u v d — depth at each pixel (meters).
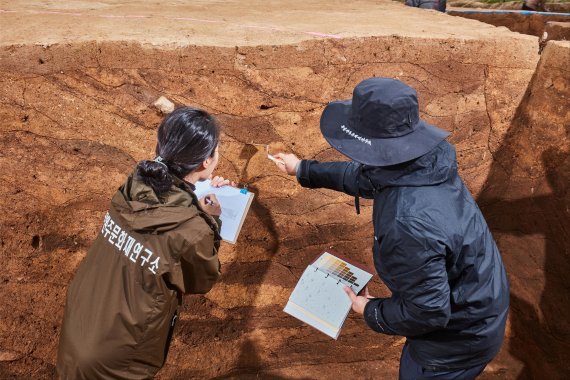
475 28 2.97
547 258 2.87
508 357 3.10
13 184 2.49
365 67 2.62
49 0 3.31
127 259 1.70
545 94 2.84
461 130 2.89
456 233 1.58
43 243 2.59
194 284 1.80
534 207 2.94
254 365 3.05
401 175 1.58
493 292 1.76
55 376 2.77
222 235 2.25
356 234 2.96
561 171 2.80
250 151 2.64
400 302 1.73
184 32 2.60
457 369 1.93
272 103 2.57
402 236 1.53
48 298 2.67
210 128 1.71
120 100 2.43
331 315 2.18
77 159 2.49
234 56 2.45
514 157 3.03
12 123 2.39
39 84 2.35
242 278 2.86
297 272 2.94
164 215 1.65
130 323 1.71
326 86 2.61
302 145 2.70
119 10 3.12
